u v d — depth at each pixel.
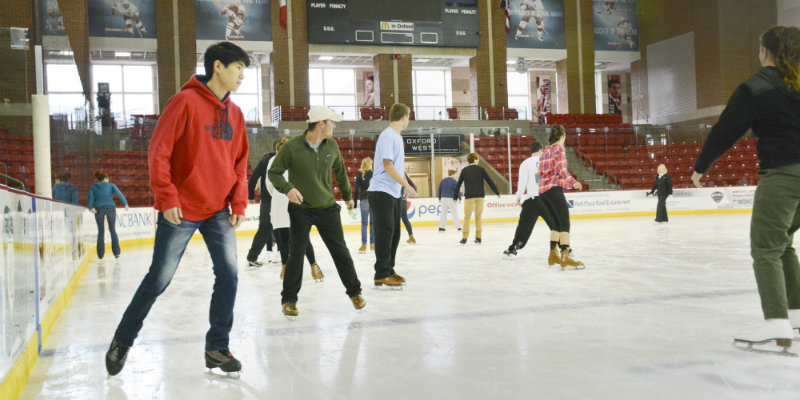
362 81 28.81
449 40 23.77
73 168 8.13
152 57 24.39
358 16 22.08
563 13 25.72
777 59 2.91
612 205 18.97
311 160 4.23
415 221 17.38
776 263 2.99
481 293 5.10
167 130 2.68
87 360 3.29
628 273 6.07
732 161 20.83
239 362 2.91
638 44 26.70
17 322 2.79
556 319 3.94
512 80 30.77
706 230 12.04
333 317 4.23
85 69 19.75
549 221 7.03
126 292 5.88
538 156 7.65
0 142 7.41
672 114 25.17
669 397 2.38
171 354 3.33
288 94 22.62
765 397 2.35
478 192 10.48
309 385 2.69
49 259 4.21
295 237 4.28
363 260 8.32
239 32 22.33
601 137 21.17
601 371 2.76
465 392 2.52
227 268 2.90
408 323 3.96
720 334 3.40
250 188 7.36
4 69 7.54
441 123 23.11
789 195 2.90
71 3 19.53
